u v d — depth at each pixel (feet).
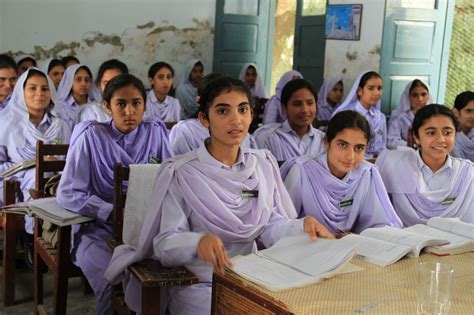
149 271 6.14
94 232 8.86
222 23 25.59
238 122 6.63
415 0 19.29
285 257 5.67
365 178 8.07
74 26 23.27
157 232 6.60
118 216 7.48
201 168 6.75
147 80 24.91
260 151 7.31
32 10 22.54
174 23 24.93
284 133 11.69
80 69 16.43
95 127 9.36
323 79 21.95
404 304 4.73
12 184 10.21
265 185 7.08
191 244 5.92
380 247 6.06
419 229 6.91
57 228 8.91
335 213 8.11
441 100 20.18
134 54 24.48
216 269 5.56
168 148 10.16
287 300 4.74
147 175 7.75
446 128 8.43
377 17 19.30
